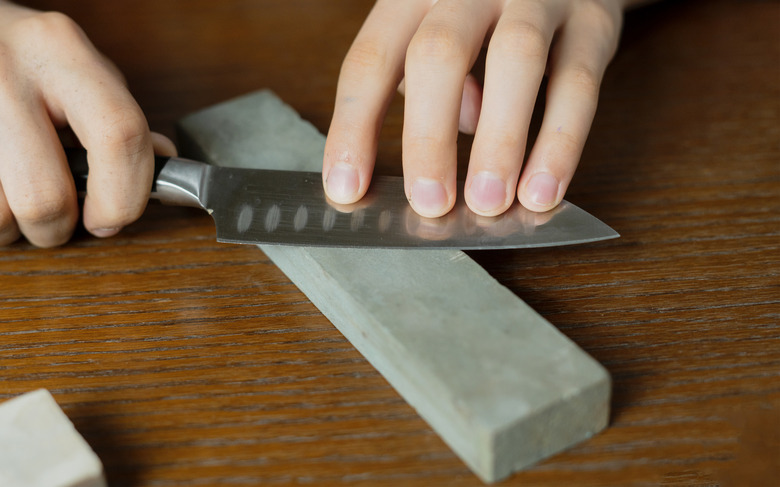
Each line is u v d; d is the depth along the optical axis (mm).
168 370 448
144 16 668
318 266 456
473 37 476
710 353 444
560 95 479
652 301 464
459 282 445
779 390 432
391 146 546
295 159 519
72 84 482
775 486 407
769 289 466
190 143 537
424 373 416
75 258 496
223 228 470
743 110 564
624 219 501
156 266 490
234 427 429
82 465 402
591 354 445
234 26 654
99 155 474
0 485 398
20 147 477
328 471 416
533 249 488
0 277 488
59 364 452
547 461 415
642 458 415
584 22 507
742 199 510
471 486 410
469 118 535
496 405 406
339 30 647
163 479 416
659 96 577
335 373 445
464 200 478
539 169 466
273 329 462
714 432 420
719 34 625
